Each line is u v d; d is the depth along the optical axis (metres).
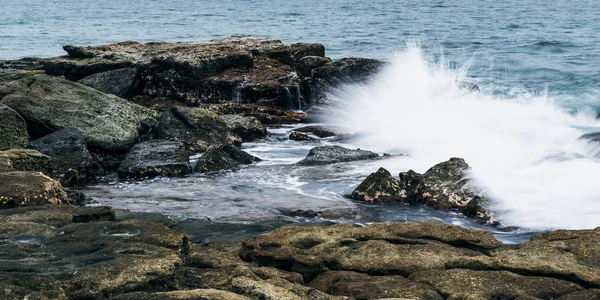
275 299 7.71
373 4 131.00
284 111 26.33
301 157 20.31
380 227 10.36
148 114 22.52
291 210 14.41
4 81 27.91
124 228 9.72
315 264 9.05
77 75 29.05
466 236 9.99
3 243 9.05
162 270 7.98
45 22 85.88
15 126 17.80
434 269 8.87
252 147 21.77
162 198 15.39
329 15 97.50
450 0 142.50
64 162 17.45
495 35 60.84
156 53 28.66
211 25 80.75
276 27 75.56
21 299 7.08
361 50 50.78
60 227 9.85
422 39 58.12
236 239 11.11
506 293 8.11
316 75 27.05
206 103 26.66
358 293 8.24
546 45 50.72
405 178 15.76
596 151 19.28
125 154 20.06
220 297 7.37
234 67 27.95
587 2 121.94
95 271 7.77
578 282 8.51
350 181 17.03
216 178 17.53
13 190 12.00
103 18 96.38
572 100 29.25
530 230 13.39
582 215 13.95
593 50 47.25
